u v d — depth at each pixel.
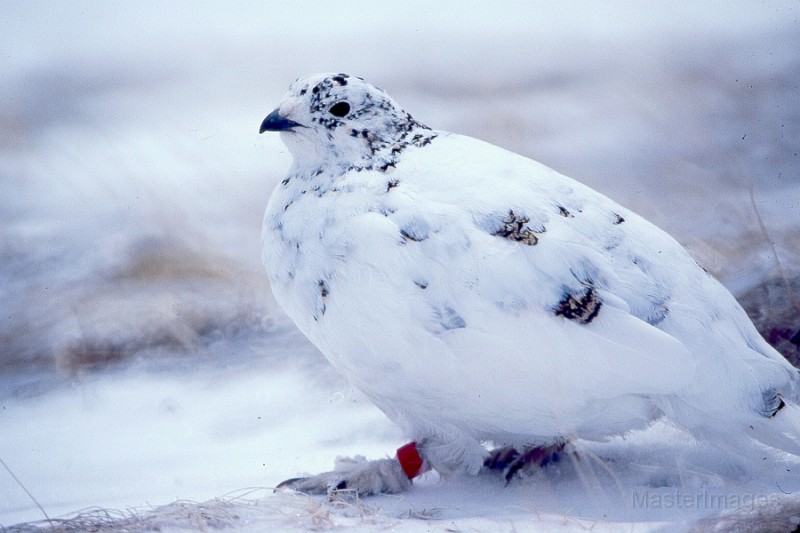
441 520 7.43
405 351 7.67
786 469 8.12
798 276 11.20
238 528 7.31
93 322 12.90
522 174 8.16
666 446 8.56
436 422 8.14
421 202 7.89
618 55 28.34
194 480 8.95
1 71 29.09
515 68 28.17
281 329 12.97
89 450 9.91
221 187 17.84
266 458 9.38
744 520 7.03
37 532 7.47
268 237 8.36
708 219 13.91
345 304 7.81
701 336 7.75
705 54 27.06
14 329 13.08
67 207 17.70
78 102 25.48
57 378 11.99
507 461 8.51
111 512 8.02
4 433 10.62
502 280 7.55
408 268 7.65
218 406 10.89
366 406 10.55
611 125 21.00
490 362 7.55
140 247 15.01
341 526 7.32
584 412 7.80
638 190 15.96
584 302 7.54
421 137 8.56
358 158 8.38
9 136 22.27
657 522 7.16
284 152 20.36
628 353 7.49
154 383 11.66
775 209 14.03
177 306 13.17
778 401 7.85
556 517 7.33
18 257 15.42
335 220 7.95
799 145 17.75
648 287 7.78
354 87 8.52
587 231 7.89
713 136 18.88
